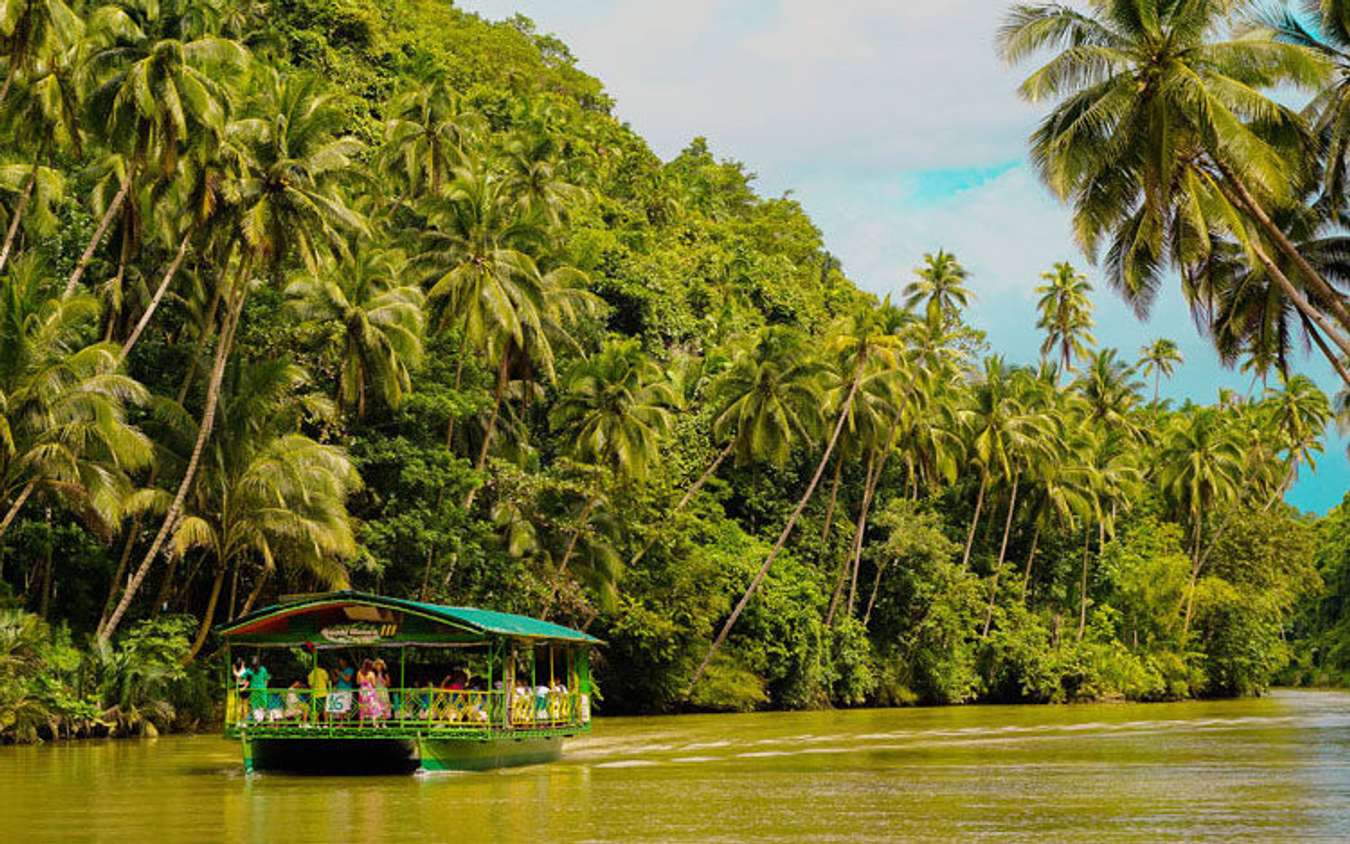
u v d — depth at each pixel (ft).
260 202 131.13
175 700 143.13
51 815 76.89
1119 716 204.95
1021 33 109.29
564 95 369.71
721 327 258.37
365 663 102.94
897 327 231.30
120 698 136.26
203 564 161.58
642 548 196.95
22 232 153.28
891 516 248.11
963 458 255.50
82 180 155.12
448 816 76.38
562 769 107.86
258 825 72.54
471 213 169.58
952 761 116.88
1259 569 314.55
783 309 298.97
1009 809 81.00
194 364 146.10
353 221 138.92
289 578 161.99
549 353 175.01
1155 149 104.78
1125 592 292.20
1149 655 287.89
